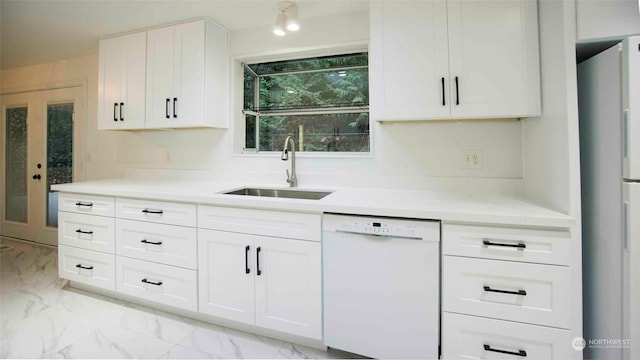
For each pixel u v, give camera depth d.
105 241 2.04
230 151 2.40
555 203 1.30
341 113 2.25
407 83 1.59
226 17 2.17
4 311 1.96
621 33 1.13
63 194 2.19
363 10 2.06
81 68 3.03
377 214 1.39
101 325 1.81
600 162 1.19
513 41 1.44
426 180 1.94
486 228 1.26
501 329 1.26
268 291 1.62
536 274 1.21
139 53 2.32
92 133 2.99
